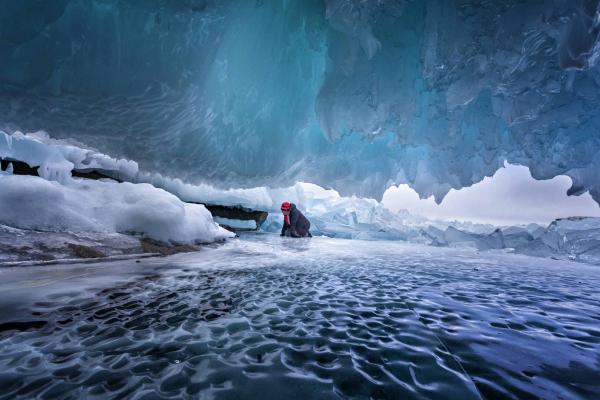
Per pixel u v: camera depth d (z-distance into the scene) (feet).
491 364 2.76
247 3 9.31
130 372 2.43
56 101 8.60
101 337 3.07
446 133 12.77
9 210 7.00
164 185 20.13
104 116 9.56
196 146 12.66
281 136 13.85
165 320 3.61
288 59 11.87
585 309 4.66
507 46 8.97
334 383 2.38
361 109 12.05
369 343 3.16
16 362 2.51
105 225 8.68
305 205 30.09
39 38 7.13
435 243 24.07
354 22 9.34
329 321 3.79
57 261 6.29
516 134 13.05
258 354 2.83
